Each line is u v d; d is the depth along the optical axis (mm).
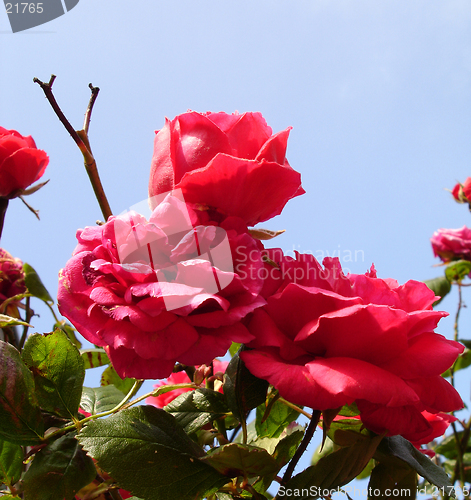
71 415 305
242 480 285
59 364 308
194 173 274
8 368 293
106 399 359
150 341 250
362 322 258
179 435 285
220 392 335
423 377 268
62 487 286
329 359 263
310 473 275
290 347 271
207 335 257
